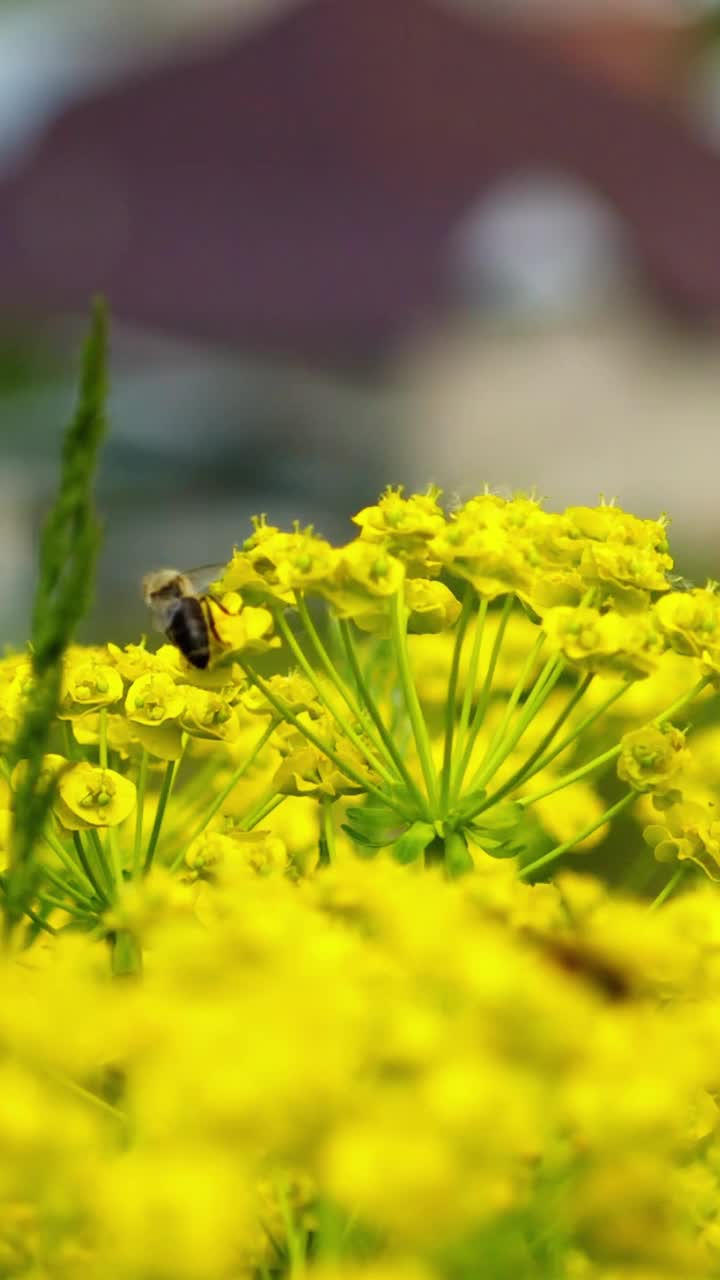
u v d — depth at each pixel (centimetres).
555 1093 49
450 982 49
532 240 316
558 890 56
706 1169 53
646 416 319
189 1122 45
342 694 61
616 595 60
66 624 53
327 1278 49
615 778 69
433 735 70
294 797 64
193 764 69
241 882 55
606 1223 50
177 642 61
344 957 50
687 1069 50
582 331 316
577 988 50
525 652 70
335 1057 45
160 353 312
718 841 60
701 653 60
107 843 61
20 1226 50
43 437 273
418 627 62
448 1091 44
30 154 334
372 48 341
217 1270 46
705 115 349
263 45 339
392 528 60
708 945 54
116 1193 44
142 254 319
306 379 311
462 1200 45
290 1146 45
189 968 49
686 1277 50
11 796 59
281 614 61
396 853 60
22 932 57
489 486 62
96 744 63
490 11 358
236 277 316
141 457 282
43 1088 50
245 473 291
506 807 61
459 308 315
